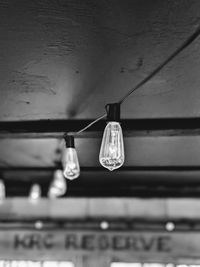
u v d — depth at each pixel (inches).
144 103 102.0
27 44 78.7
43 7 69.0
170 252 220.5
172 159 146.6
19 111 109.2
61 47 79.4
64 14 70.6
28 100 102.2
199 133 115.3
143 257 221.9
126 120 113.6
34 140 131.0
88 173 164.9
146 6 67.9
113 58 82.2
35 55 82.2
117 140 86.0
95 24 72.8
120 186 187.5
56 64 85.0
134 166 153.8
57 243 228.8
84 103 102.6
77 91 96.0
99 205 231.8
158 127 113.8
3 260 229.6
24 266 228.2
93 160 148.3
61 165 157.9
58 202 234.7
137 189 187.0
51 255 227.8
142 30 73.8
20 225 232.5
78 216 231.1
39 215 233.6
